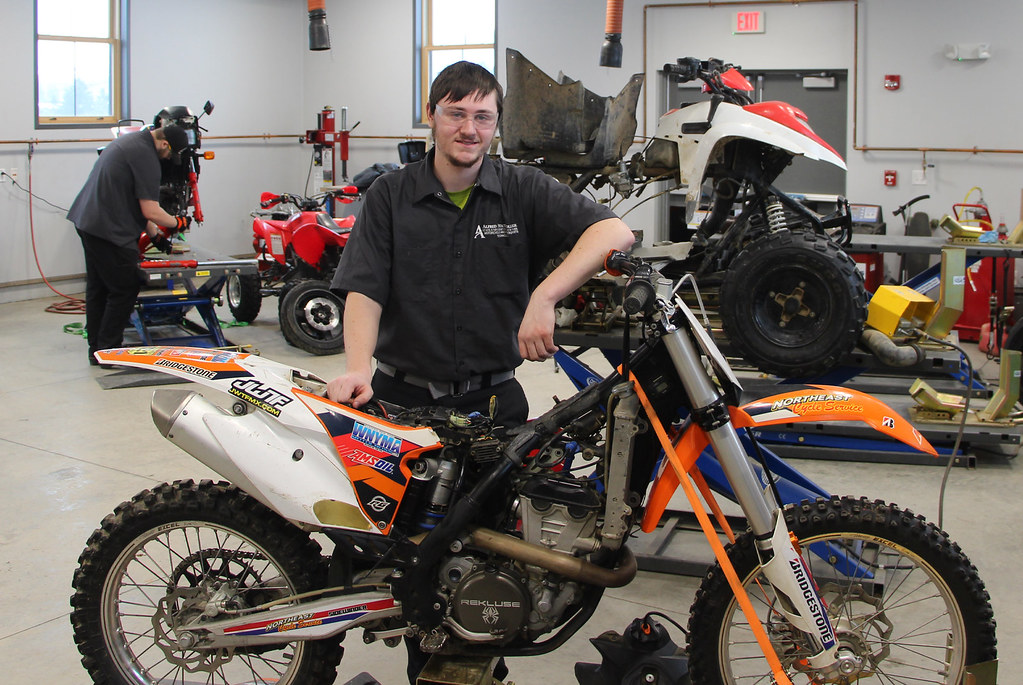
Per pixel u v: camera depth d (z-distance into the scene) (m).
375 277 2.42
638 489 2.32
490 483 2.21
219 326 7.26
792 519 2.25
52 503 4.25
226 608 2.37
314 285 7.09
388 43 10.93
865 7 8.70
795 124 4.02
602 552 2.23
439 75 2.31
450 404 2.52
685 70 4.14
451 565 2.24
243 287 8.12
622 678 2.47
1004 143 8.44
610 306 3.90
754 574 2.23
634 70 9.58
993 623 2.21
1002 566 3.59
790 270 3.82
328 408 2.29
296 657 2.40
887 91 8.73
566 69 9.91
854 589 2.36
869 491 4.41
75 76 9.45
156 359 2.39
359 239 2.44
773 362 3.88
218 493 2.36
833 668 2.20
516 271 2.46
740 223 4.32
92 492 4.39
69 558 3.68
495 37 10.17
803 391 2.41
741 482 2.17
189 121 6.75
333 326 7.14
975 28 8.38
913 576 3.48
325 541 3.82
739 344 3.92
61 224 9.37
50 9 9.19
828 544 2.68
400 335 2.49
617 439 2.20
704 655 2.27
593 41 9.76
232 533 2.37
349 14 11.04
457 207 2.42
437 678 2.23
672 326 2.17
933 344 4.31
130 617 3.13
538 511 2.25
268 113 11.18
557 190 2.41
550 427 2.25
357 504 2.24
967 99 8.50
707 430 2.19
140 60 9.90
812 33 8.91
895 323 4.03
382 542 2.30
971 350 7.07
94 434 5.25
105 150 6.22
